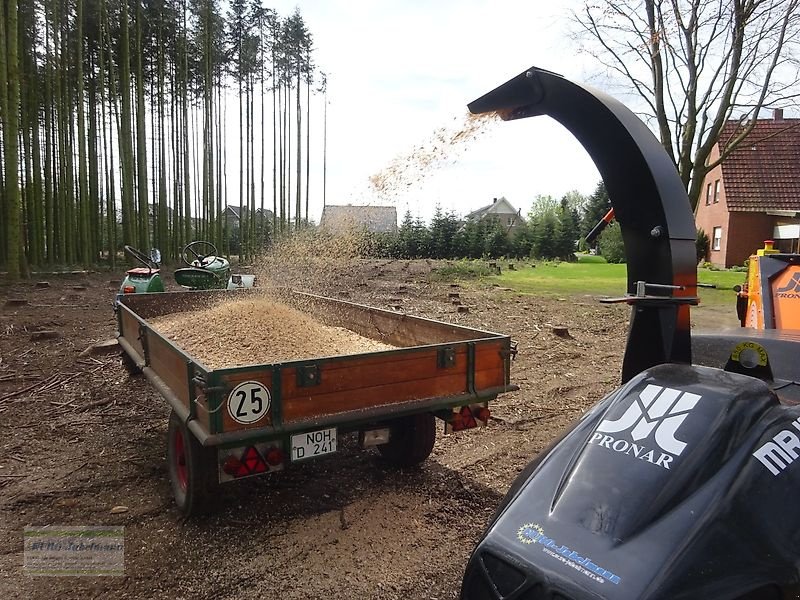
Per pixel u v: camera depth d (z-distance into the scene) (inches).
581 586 61.0
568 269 954.7
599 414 86.6
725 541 63.4
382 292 596.1
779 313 199.6
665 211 100.8
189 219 1044.5
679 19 537.0
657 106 575.8
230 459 117.4
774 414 77.6
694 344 133.2
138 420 199.8
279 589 111.5
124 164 808.3
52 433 187.6
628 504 68.1
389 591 111.7
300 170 1336.1
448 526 136.3
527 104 117.3
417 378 137.1
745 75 552.1
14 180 582.9
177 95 1021.2
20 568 116.3
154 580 113.3
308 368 121.6
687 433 74.2
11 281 586.9
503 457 177.0
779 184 976.3
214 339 183.8
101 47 779.4
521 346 340.2
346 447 182.5
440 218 1385.3
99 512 139.2
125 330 215.6
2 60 560.4
